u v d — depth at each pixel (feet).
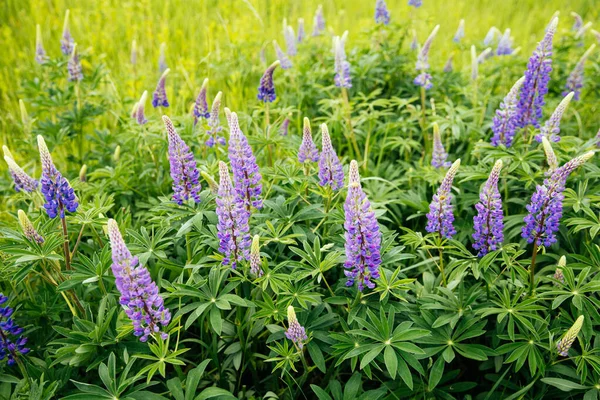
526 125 5.08
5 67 8.41
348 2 11.75
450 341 3.86
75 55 6.06
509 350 3.79
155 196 5.50
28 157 6.45
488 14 11.16
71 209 3.85
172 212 4.41
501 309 3.84
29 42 9.42
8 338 3.90
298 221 4.36
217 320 3.71
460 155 6.05
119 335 3.73
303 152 4.41
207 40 8.17
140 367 3.94
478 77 6.75
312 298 3.84
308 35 8.15
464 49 7.87
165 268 4.46
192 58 8.64
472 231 4.94
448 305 3.97
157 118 6.00
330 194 4.29
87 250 4.68
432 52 9.49
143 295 3.33
